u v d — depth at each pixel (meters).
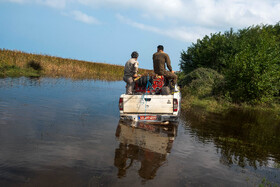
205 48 20.81
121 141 4.39
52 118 5.75
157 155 3.80
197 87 13.58
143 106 5.93
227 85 12.10
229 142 4.92
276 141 5.25
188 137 5.04
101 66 28.33
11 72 16.22
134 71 6.63
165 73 6.86
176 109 5.84
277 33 18.58
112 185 2.69
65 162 3.25
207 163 3.65
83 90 11.55
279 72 11.44
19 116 5.62
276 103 11.74
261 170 3.54
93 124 5.48
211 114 8.14
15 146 3.71
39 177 2.77
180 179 2.99
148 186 2.74
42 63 21.12
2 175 2.76
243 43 15.09
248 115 8.48
